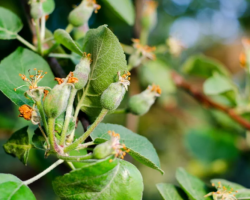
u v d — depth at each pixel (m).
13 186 0.26
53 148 0.25
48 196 0.79
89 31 0.27
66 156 0.25
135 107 0.32
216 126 0.67
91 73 0.28
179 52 0.49
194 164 0.68
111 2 0.38
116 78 0.27
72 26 0.33
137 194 0.26
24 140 0.29
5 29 0.32
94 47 0.27
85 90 0.28
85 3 0.33
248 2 1.30
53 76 0.31
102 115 0.26
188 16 1.24
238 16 1.34
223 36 1.37
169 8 1.07
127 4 0.41
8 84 0.29
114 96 0.26
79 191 0.26
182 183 0.31
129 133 0.29
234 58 0.97
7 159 0.77
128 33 0.57
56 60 0.32
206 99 0.55
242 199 0.31
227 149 0.60
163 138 0.94
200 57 0.57
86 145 0.26
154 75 0.56
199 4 1.23
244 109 0.52
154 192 0.98
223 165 0.66
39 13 0.31
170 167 0.99
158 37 0.95
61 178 0.25
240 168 0.71
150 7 0.46
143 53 0.36
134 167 0.26
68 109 0.26
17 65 0.30
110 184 0.25
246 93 0.52
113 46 0.27
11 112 0.64
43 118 0.25
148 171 1.01
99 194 0.25
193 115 0.80
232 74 0.97
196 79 0.85
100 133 0.28
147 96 0.32
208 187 0.32
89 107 0.29
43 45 0.35
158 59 0.59
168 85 0.57
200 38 1.37
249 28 1.33
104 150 0.25
